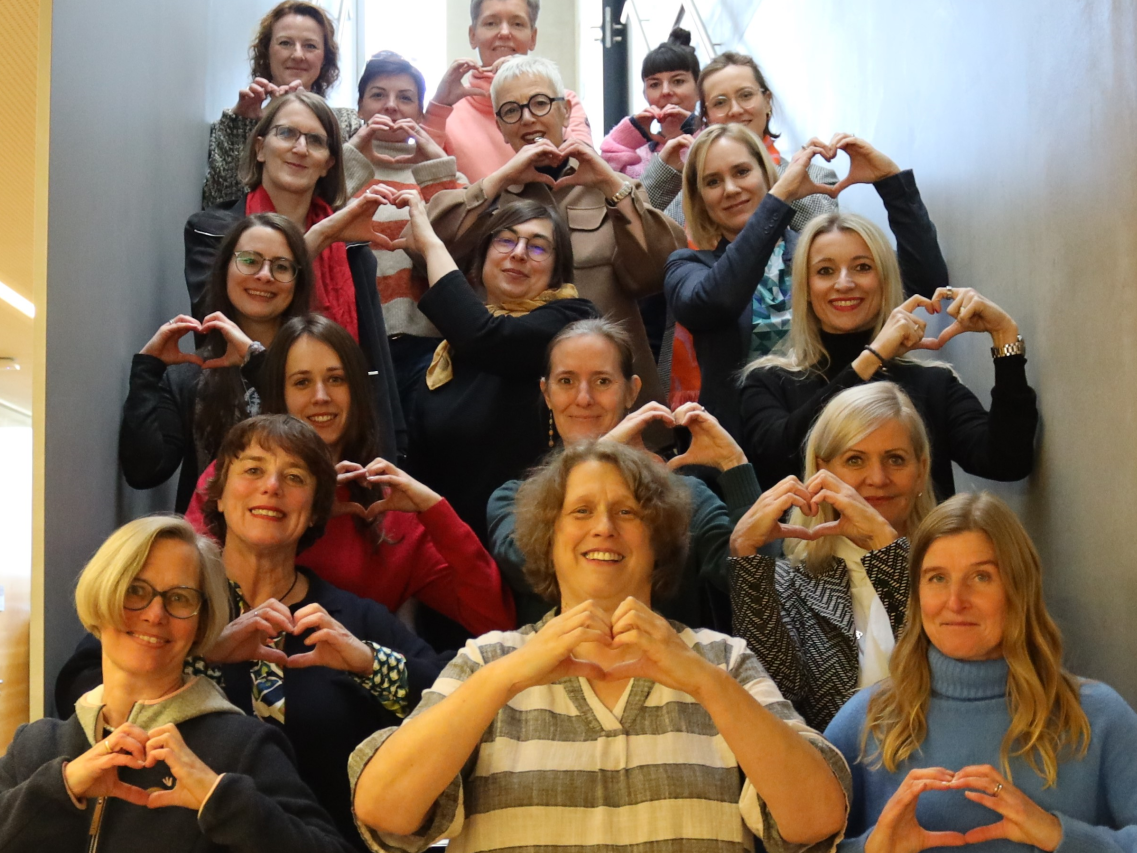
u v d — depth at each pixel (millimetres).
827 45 4375
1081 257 2561
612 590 2018
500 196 3678
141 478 2975
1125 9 2367
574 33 7879
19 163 4324
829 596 2395
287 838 1868
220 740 1993
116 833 1907
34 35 3328
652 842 1791
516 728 1876
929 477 2578
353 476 2639
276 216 3180
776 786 1719
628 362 2883
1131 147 2346
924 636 2049
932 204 3477
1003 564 1995
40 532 2580
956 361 3244
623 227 3580
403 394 3438
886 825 1835
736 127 3504
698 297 3219
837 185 3287
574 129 5008
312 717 2311
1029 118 2820
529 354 3111
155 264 3592
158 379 3020
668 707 1887
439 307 3145
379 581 2699
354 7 6949
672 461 2654
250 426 2443
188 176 4086
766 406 2992
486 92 4492
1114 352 2412
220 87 4688
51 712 2572
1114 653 2393
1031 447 2754
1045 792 1917
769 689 1913
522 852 1790
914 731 1999
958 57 3258
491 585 2660
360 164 3875
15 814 1846
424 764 1720
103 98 3082
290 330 2830
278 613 2225
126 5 3305
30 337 6488
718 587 2510
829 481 2365
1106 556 2436
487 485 3127
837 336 3029
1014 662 1968
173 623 2027
